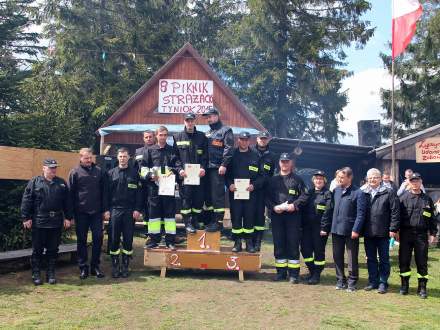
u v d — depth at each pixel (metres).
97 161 12.84
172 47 31.89
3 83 9.83
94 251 8.30
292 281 8.23
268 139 9.01
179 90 17.38
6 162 8.72
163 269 8.35
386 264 7.87
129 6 31.03
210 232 8.40
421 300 7.38
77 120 12.29
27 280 7.89
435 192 15.90
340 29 30.77
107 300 6.84
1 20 11.49
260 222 8.79
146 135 8.55
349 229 7.91
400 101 30.34
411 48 30.12
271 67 31.47
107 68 28.31
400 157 15.77
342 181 8.05
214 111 8.60
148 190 8.53
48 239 7.82
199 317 6.20
